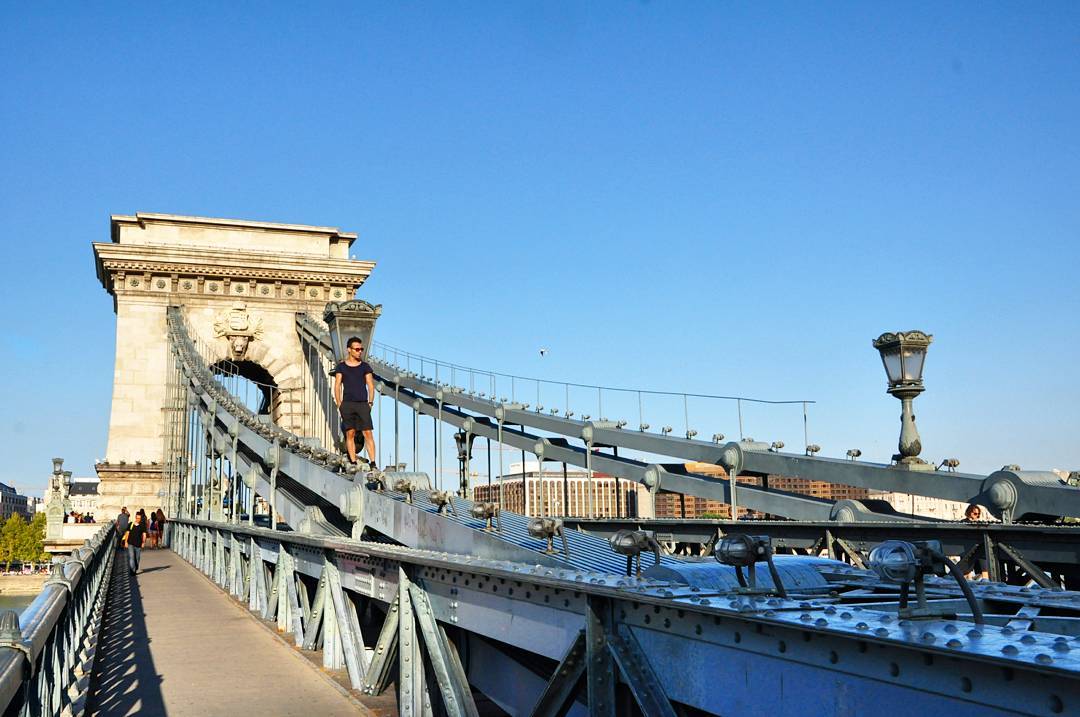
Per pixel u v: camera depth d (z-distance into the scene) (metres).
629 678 3.87
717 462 16.80
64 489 44.84
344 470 10.83
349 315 11.79
